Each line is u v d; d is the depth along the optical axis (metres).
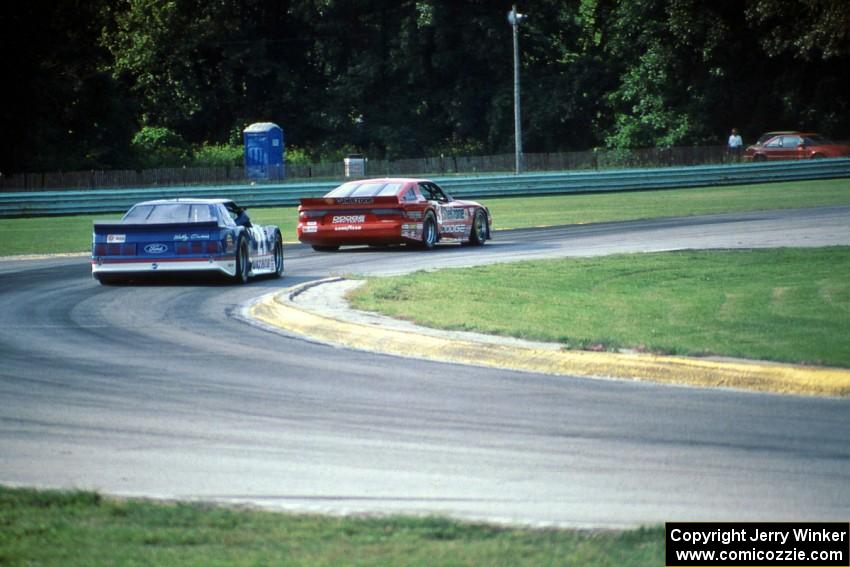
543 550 20.42
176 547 20.72
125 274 71.75
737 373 38.34
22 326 54.56
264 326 54.12
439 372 41.34
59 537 21.34
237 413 34.56
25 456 29.36
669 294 59.16
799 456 28.47
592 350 42.12
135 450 29.97
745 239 97.62
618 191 177.50
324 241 95.75
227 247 71.38
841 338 43.75
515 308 54.22
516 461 28.41
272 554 20.23
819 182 187.12
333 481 26.70
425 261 86.62
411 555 20.12
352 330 49.56
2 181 183.75
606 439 30.64
